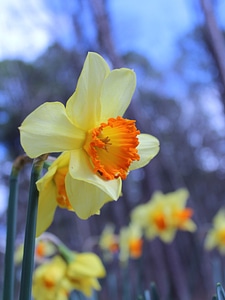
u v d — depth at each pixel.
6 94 13.25
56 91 12.55
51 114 1.14
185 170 16.23
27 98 13.14
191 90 16.48
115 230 11.95
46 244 3.24
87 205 1.17
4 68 12.98
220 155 16.47
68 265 2.27
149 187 9.66
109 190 1.13
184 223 4.43
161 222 4.35
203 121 16.70
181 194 4.54
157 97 16.75
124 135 1.22
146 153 1.35
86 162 1.18
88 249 4.92
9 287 1.24
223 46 7.38
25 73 12.95
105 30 8.98
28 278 1.06
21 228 10.41
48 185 1.24
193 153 16.48
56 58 11.45
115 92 1.26
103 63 1.22
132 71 1.27
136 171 12.95
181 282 8.77
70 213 12.48
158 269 9.17
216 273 4.44
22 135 1.09
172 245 9.12
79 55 10.38
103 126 1.20
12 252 1.26
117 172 1.18
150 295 1.88
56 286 2.26
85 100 1.19
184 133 16.59
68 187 1.17
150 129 9.62
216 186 16.20
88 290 2.29
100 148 1.21
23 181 10.63
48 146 1.12
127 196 12.25
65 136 1.15
